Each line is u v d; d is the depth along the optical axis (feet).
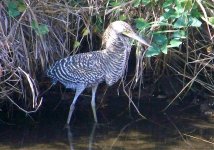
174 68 25.95
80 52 25.66
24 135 22.39
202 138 22.24
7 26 23.30
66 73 23.36
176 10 22.49
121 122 23.89
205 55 24.47
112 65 23.30
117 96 26.12
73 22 24.77
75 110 24.98
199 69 25.61
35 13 23.73
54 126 23.31
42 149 21.11
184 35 22.91
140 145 21.54
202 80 26.04
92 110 24.85
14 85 23.32
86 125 23.53
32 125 23.36
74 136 22.39
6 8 23.36
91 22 24.56
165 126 23.45
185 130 23.00
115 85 26.32
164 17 22.70
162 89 26.32
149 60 25.30
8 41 23.04
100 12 24.54
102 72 23.35
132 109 25.09
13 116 24.03
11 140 21.88
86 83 23.52
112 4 23.75
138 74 24.93
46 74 24.40
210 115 24.54
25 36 24.00
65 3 23.93
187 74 25.96
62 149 21.11
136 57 24.36
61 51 24.70
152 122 23.88
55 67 23.57
